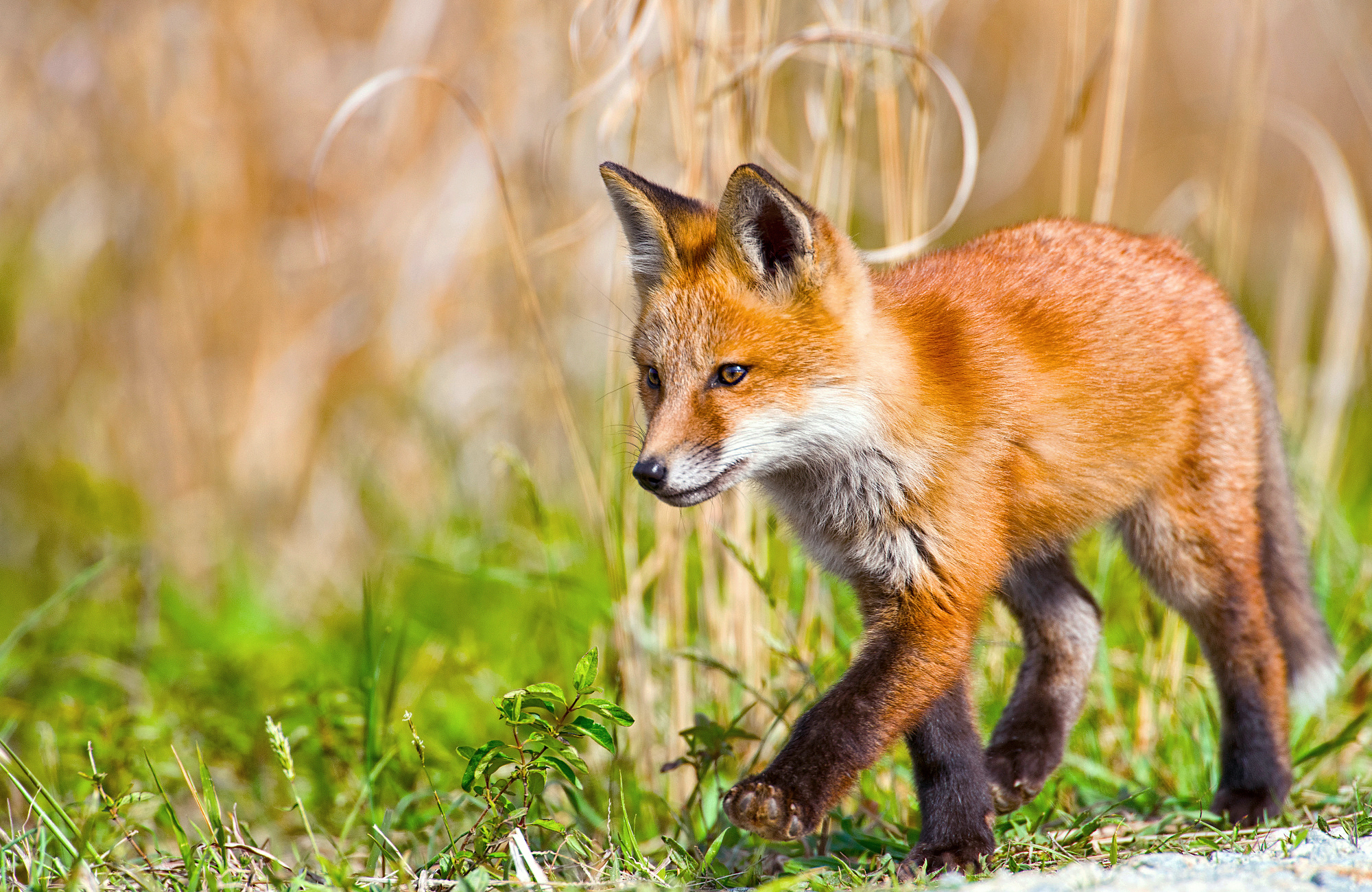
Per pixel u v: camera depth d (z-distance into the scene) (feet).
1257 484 29.09
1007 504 26.18
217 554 50.88
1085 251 29.04
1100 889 19.21
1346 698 34.27
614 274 37.96
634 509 34.22
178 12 51.11
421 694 38.65
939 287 27.76
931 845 24.47
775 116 53.47
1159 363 27.76
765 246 25.82
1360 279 45.55
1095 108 69.41
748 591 33.24
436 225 50.01
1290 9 63.00
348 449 53.62
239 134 51.70
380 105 50.93
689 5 33.71
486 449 50.62
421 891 22.08
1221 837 23.54
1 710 34.63
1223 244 40.88
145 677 37.55
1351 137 66.08
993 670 34.14
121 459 54.39
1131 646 36.22
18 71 53.36
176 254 51.98
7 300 54.85
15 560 53.57
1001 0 67.05
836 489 26.21
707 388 25.55
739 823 22.48
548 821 23.53
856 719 23.82
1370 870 19.13
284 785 32.48
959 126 66.64
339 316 52.80
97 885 22.21
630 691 32.42
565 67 46.98
